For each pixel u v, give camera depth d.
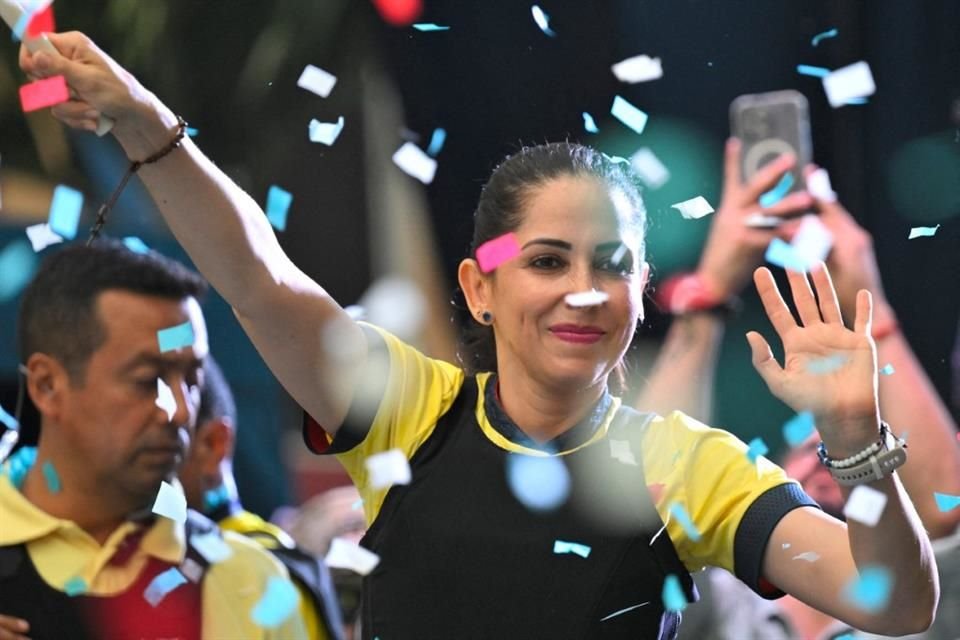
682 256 13.95
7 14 7.75
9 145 14.20
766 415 13.91
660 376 10.70
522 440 8.38
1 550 8.75
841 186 14.43
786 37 14.60
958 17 14.39
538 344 8.29
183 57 14.93
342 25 15.21
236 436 13.25
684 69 14.84
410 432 8.47
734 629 10.21
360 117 15.35
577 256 8.30
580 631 8.02
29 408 11.41
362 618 8.25
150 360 8.88
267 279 8.23
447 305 15.32
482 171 15.32
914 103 14.43
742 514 8.16
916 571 7.87
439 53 15.33
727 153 10.65
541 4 15.14
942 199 14.28
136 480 8.85
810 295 8.10
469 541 8.17
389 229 15.36
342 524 10.81
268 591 9.05
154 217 14.02
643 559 8.12
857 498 7.73
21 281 12.91
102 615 8.73
